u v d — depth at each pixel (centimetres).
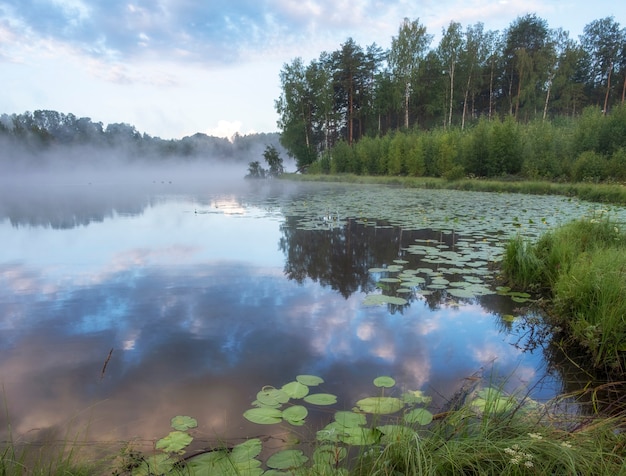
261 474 148
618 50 3375
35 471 144
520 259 412
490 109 3138
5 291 386
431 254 543
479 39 2995
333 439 166
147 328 300
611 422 170
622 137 1582
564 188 1361
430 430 168
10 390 216
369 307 348
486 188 1594
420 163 2233
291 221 840
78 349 265
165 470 152
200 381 225
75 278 430
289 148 3312
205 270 466
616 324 251
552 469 138
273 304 354
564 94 3153
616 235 451
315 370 239
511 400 186
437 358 256
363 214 931
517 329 304
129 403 204
